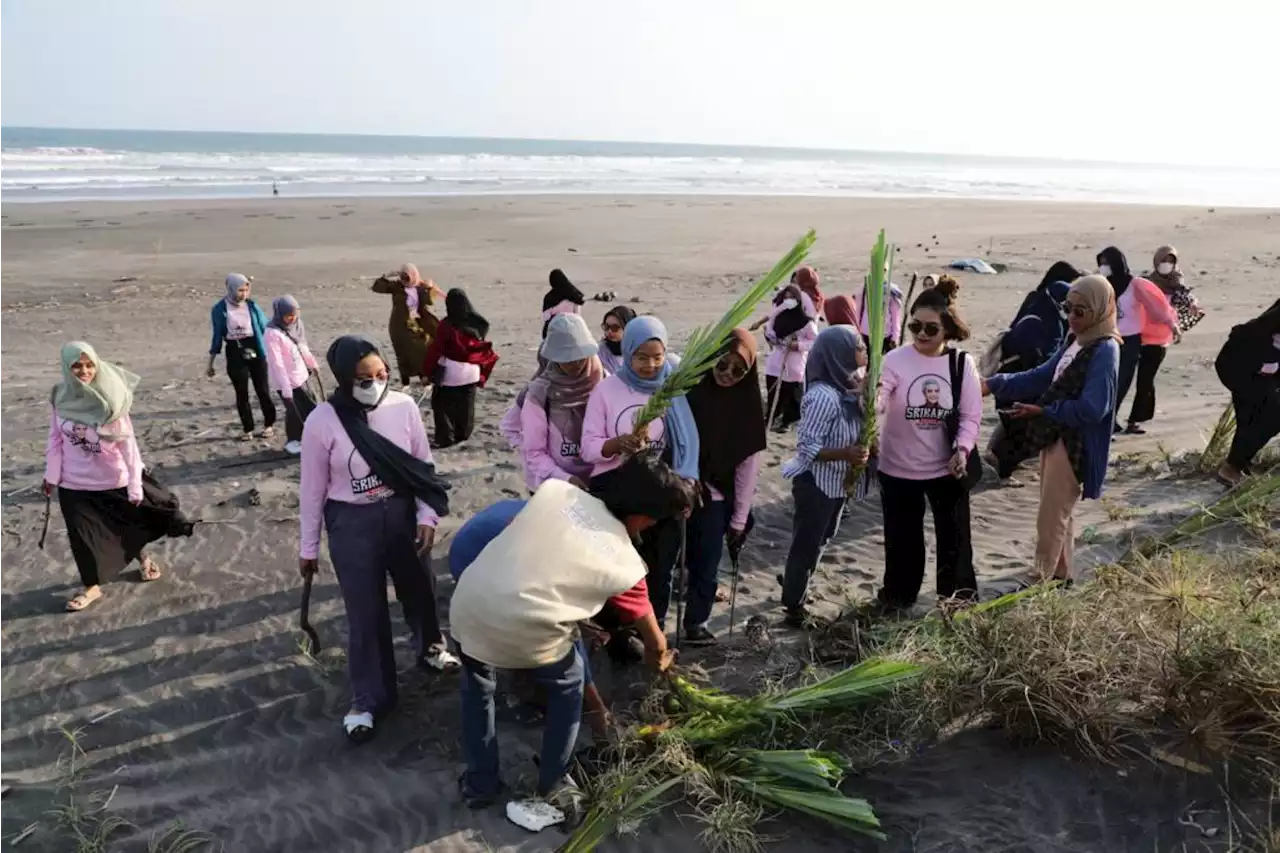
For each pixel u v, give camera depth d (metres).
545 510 3.84
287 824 4.13
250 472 8.80
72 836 4.14
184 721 4.93
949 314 5.10
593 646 5.14
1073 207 46.53
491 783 4.14
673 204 43.41
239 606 6.16
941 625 4.59
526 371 12.77
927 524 7.20
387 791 4.31
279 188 47.25
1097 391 5.06
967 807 3.83
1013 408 5.36
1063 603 4.43
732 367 4.89
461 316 9.22
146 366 13.02
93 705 5.09
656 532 4.97
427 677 5.20
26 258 22.92
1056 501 5.36
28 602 6.26
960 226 34.31
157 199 39.25
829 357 5.18
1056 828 3.66
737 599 6.06
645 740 4.27
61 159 63.22
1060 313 7.59
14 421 10.49
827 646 5.25
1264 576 4.73
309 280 20.44
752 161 115.44
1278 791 3.61
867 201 48.56
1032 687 4.03
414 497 4.80
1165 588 4.42
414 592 4.97
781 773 3.90
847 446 5.19
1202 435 8.63
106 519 6.17
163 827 4.15
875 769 4.10
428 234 29.31
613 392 4.76
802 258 4.31
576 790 4.09
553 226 32.28
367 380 4.58
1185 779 3.77
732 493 5.26
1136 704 4.09
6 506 8.05
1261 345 6.96
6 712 5.05
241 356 9.61
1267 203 60.53
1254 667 3.86
